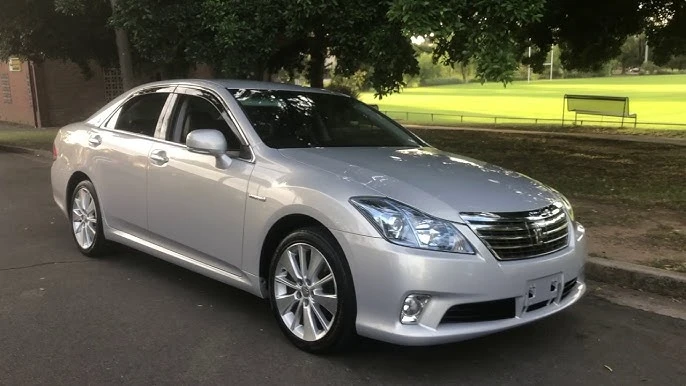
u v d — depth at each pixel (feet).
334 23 25.20
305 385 11.36
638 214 23.95
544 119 78.18
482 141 48.96
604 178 31.73
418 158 14.48
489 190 12.42
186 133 15.83
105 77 76.43
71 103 74.69
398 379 11.68
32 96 72.69
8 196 29.60
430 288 10.91
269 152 13.87
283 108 15.83
